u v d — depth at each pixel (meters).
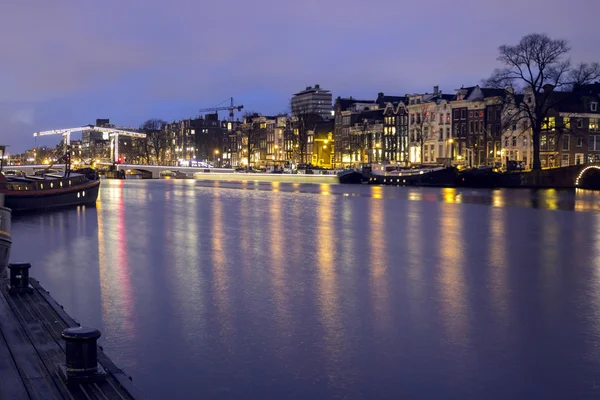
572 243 31.70
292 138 146.38
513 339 15.24
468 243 31.66
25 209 50.41
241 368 13.38
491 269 24.20
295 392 12.25
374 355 14.16
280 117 158.88
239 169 139.88
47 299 14.76
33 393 9.06
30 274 23.22
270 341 15.08
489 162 99.06
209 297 19.39
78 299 19.20
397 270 23.95
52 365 10.19
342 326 16.28
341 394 12.17
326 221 42.69
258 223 41.38
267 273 23.27
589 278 22.45
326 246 30.39
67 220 43.28
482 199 63.19
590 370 13.30
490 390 12.36
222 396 12.05
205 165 169.62
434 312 17.67
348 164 130.88
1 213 18.31
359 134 127.94
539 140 87.75
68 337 9.37
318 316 17.22
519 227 38.88
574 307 18.27
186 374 13.07
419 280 22.03
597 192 72.75
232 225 40.12
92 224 40.69
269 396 12.08
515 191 75.81
